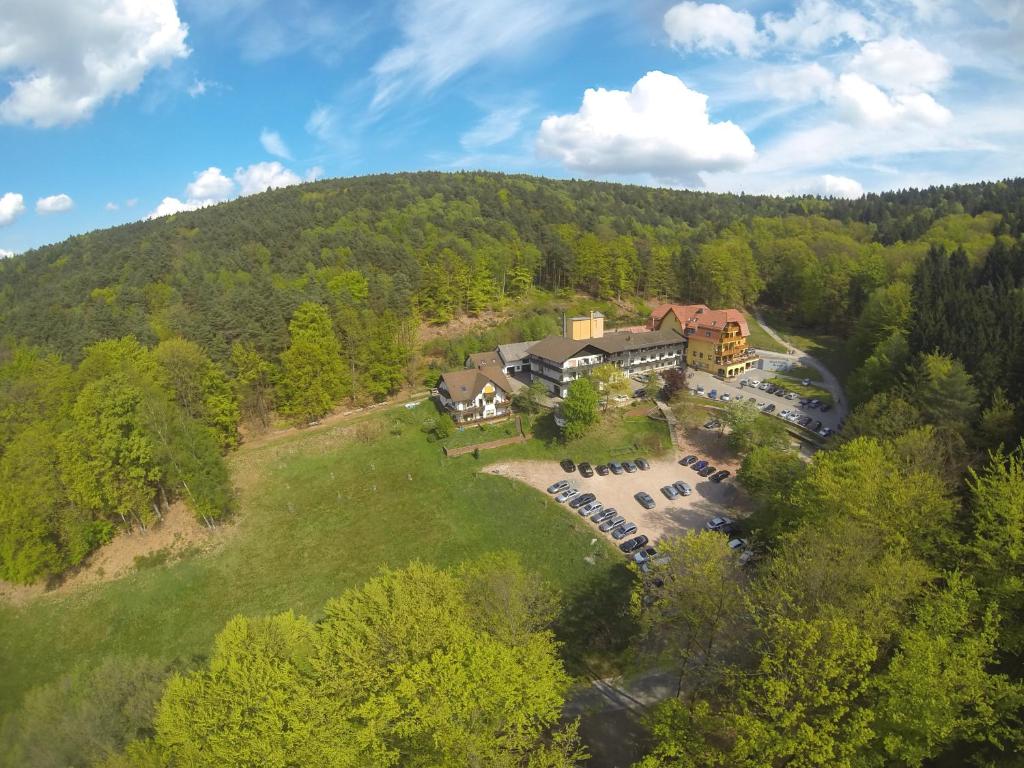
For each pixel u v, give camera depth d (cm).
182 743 2673
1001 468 3297
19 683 4844
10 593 5791
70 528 5800
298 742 2417
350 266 13325
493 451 7600
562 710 3766
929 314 7281
